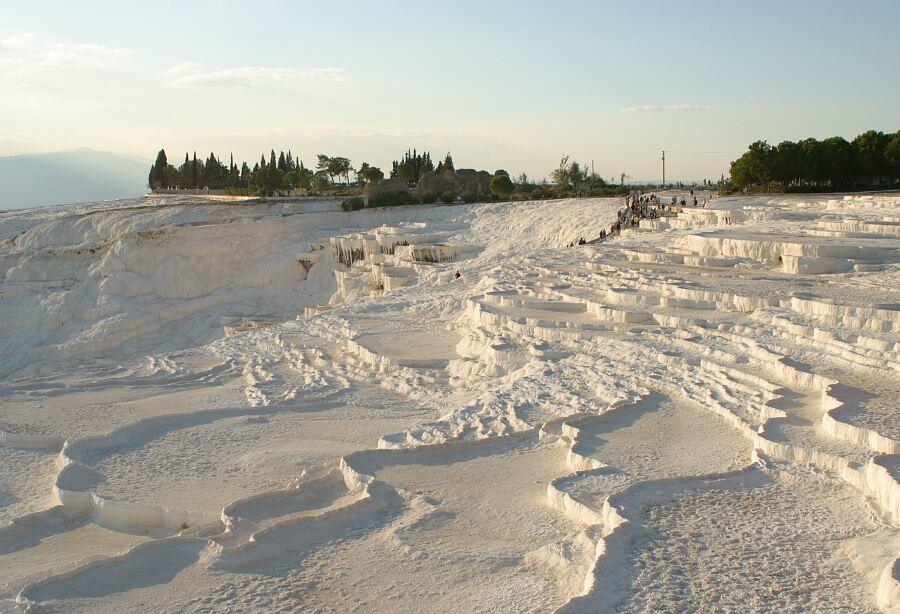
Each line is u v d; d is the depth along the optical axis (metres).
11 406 20.03
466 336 22.55
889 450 9.68
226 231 55.09
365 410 18.19
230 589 8.24
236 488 12.74
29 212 84.88
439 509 10.14
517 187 97.38
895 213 33.09
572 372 16.80
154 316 49.00
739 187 67.00
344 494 11.38
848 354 13.99
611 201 55.38
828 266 22.84
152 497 12.40
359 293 45.50
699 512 8.95
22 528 12.09
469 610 7.60
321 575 8.51
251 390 20.83
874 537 7.98
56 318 49.06
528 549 8.90
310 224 61.19
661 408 13.48
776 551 7.96
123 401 20.55
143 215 63.59
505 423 13.98
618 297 22.11
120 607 7.98
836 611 6.83
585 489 10.03
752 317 18.02
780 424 11.36
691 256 27.64
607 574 7.55
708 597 7.13
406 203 68.88
